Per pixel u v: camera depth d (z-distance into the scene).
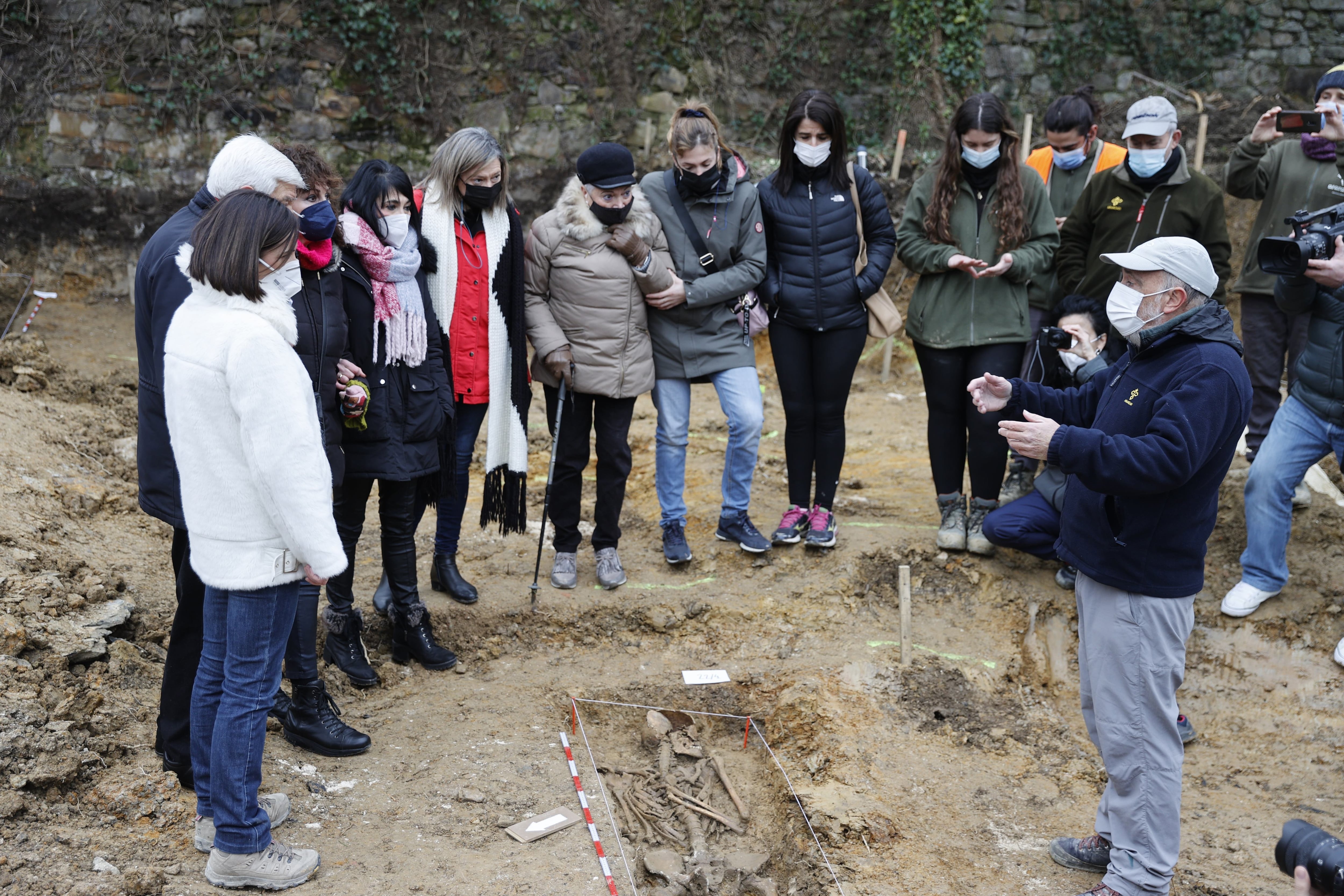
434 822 3.23
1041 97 10.52
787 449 5.04
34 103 8.89
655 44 10.01
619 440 4.60
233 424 2.49
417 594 4.20
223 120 9.23
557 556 4.82
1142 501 2.87
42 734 3.03
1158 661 2.94
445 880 2.93
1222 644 4.70
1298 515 5.22
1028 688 4.57
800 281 4.69
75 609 3.79
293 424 2.47
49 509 4.59
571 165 9.77
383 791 3.39
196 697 2.75
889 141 10.32
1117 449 2.75
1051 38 10.48
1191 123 9.74
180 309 2.53
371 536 5.24
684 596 4.83
